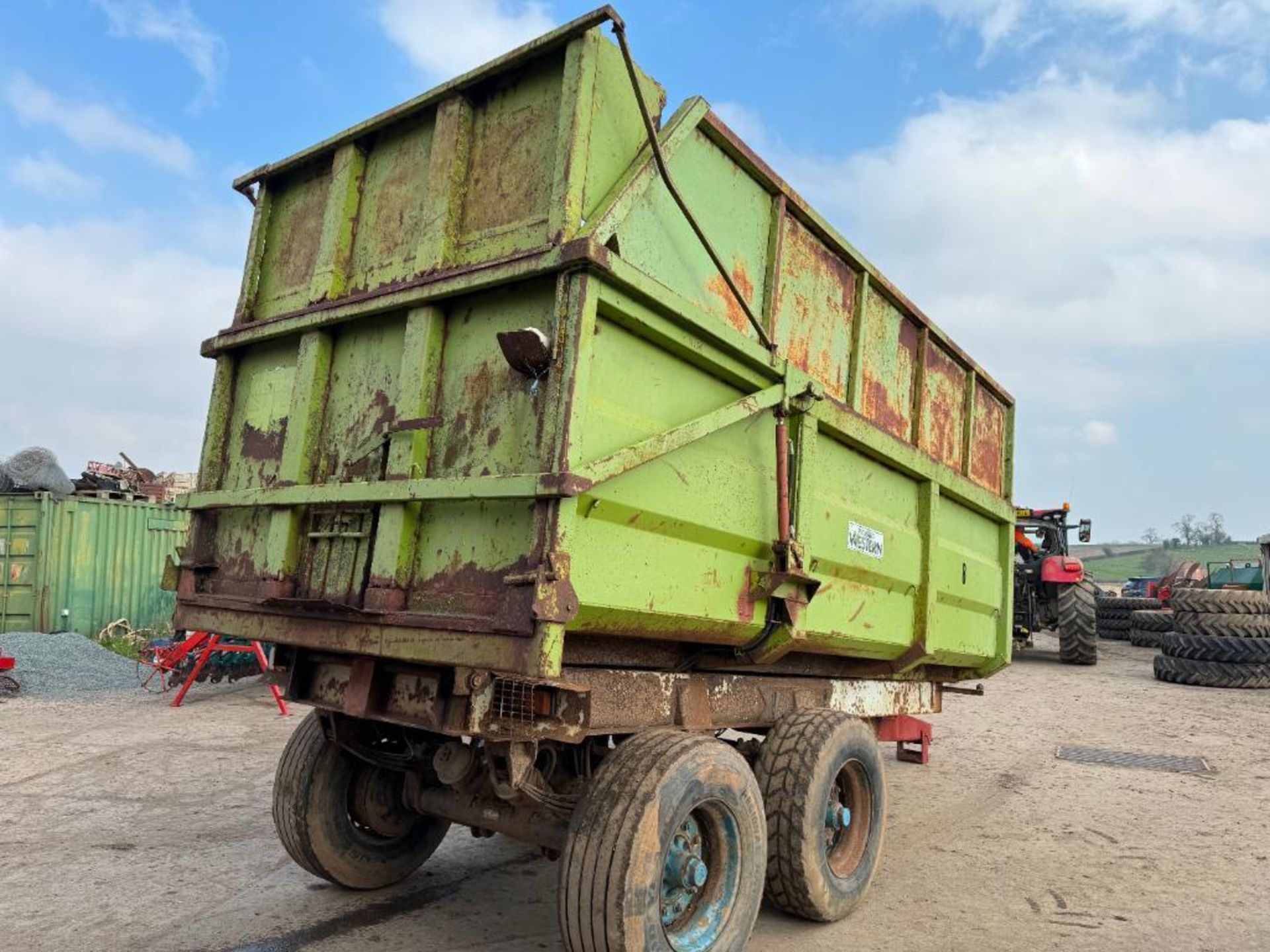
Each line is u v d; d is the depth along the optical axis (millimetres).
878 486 4633
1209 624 12367
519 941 3439
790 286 3965
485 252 3004
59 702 8898
